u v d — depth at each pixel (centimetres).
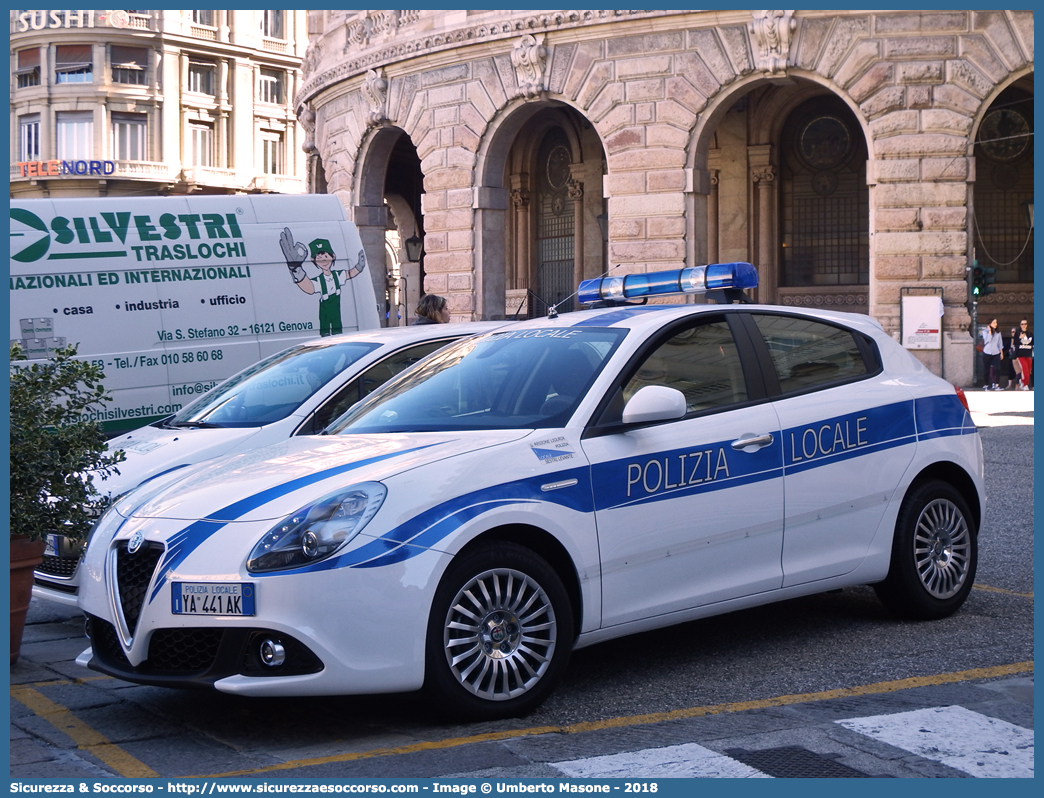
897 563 630
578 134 3198
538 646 492
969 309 2402
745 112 2959
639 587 526
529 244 3366
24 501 573
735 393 584
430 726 474
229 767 429
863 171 2908
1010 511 1039
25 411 576
